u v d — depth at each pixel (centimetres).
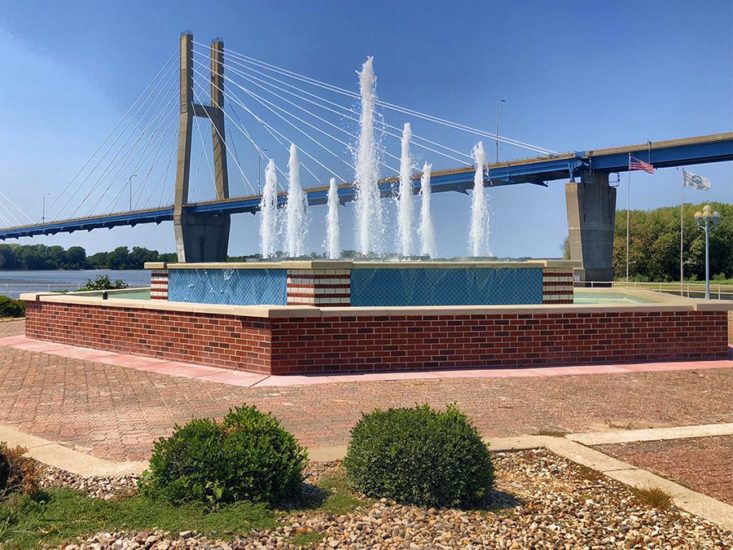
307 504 465
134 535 398
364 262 1189
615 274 7712
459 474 465
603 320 1096
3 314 2472
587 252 5003
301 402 803
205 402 805
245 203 6719
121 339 1215
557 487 510
